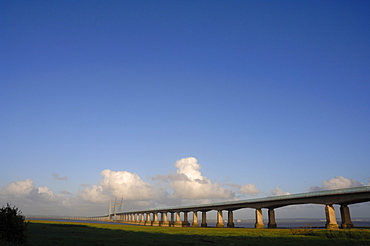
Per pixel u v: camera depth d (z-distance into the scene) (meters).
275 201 106.50
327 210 88.06
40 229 77.25
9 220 36.19
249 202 118.31
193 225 154.38
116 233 71.94
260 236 66.81
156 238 58.03
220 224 136.25
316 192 90.50
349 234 61.31
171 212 184.75
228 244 48.09
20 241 36.72
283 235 69.50
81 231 75.44
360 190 77.62
